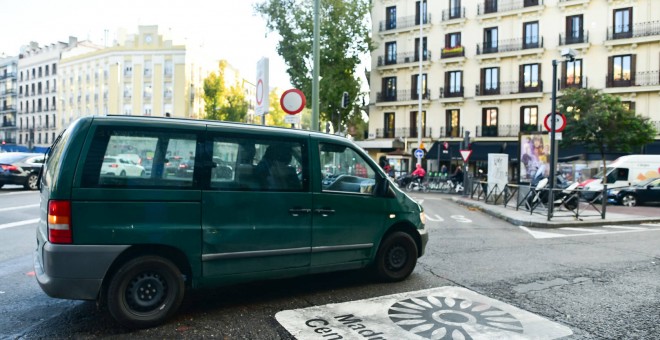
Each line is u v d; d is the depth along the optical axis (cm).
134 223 375
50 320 399
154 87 6328
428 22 3922
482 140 3666
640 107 3108
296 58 3744
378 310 433
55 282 353
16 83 8288
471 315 423
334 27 3678
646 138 2700
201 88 6725
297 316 414
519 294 496
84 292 360
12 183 1714
